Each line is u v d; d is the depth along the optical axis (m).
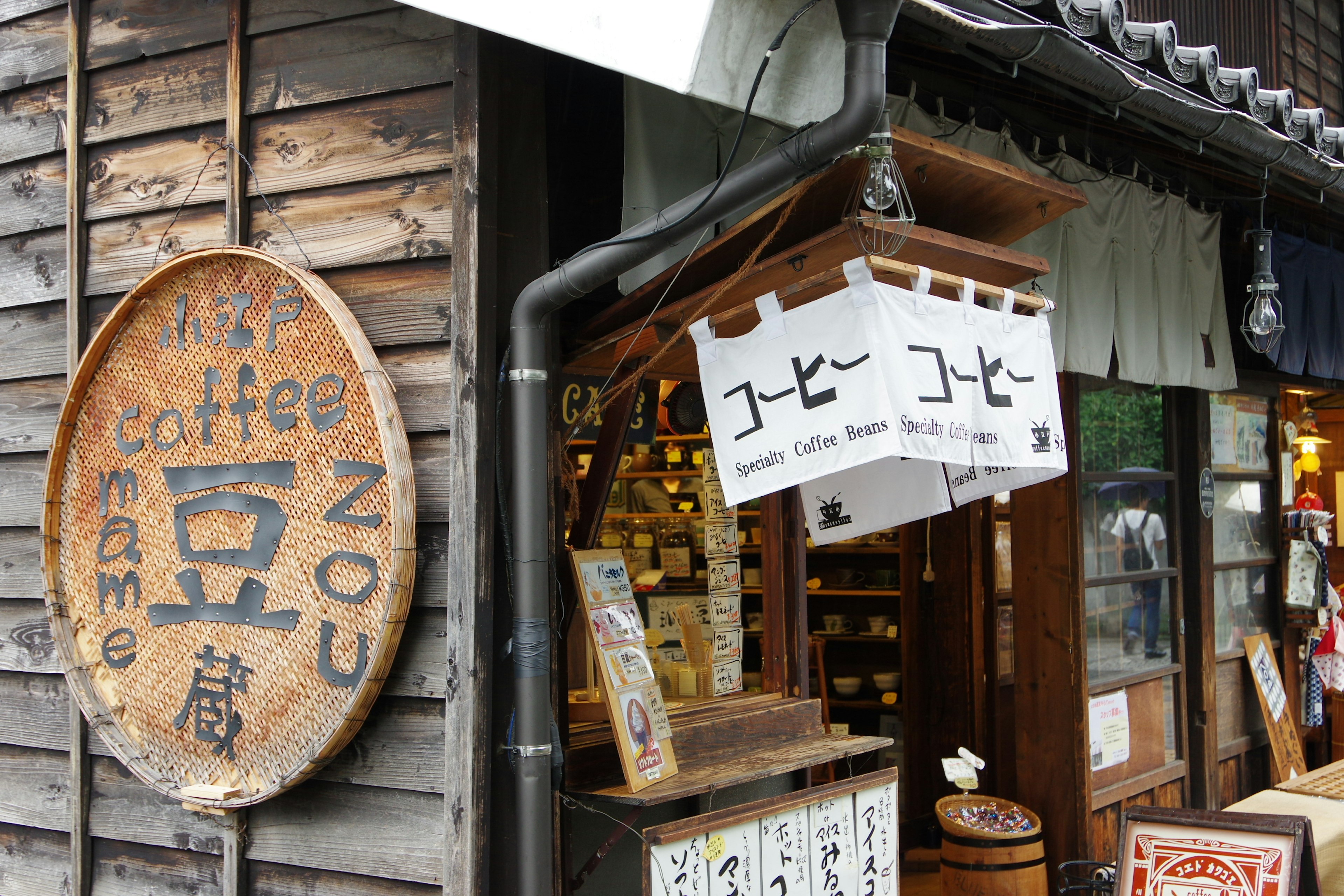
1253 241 5.55
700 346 2.95
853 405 2.58
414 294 2.95
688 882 3.02
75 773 3.35
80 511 3.33
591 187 3.83
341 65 3.08
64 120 3.64
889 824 3.78
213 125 3.30
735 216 3.29
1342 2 7.13
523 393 2.85
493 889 2.85
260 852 3.02
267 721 2.94
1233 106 3.81
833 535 3.80
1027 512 5.47
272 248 3.14
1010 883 4.88
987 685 6.39
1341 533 8.93
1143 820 3.61
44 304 3.67
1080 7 3.12
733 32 2.42
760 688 4.48
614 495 4.62
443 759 2.80
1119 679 5.56
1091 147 5.10
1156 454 6.07
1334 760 7.41
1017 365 3.03
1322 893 3.52
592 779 3.39
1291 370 5.98
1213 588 6.26
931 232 2.84
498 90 2.95
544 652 2.81
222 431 3.08
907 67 4.10
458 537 2.76
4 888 3.59
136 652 3.19
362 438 2.85
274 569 2.96
